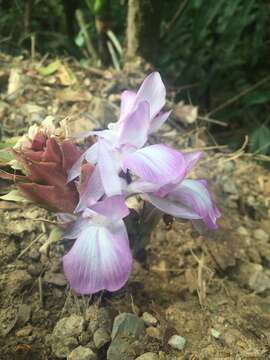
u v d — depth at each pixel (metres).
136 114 0.13
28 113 0.22
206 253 0.19
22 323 0.16
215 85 0.31
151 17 0.27
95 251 0.13
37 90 0.24
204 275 0.19
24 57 0.27
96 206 0.13
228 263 0.19
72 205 0.15
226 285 0.19
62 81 0.25
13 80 0.24
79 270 0.13
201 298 0.18
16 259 0.17
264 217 0.22
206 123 0.28
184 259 0.19
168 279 0.18
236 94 0.31
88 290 0.13
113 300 0.17
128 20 0.27
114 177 0.13
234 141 0.29
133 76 0.26
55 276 0.17
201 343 0.16
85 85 0.25
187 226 0.20
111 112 0.23
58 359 0.15
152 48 0.28
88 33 0.31
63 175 0.15
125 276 0.13
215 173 0.23
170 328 0.17
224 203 0.22
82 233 0.14
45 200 0.15
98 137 0.14
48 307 0.16
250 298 0.18
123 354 0.15
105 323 0.16
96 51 0.30
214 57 0.30
